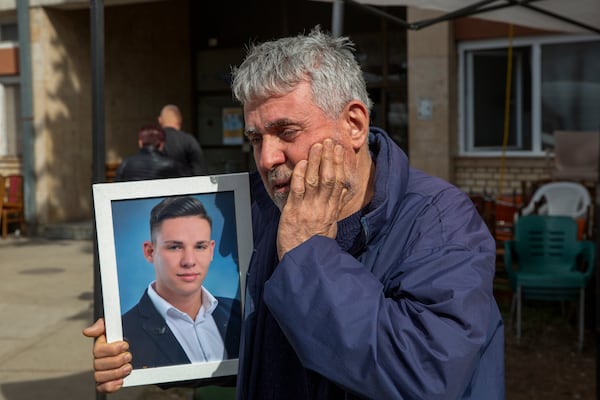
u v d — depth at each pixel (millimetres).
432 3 4512
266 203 1796
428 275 1342
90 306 6676
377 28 10727
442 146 8711
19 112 11234
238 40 12328
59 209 10859
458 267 1344
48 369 4996
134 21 11703
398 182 1482
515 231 5793
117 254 1613
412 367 1245
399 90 10609
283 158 1405
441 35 8609
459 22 8711
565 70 8500
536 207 6906
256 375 1554
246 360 1559
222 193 1661
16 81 11109
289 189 1427
